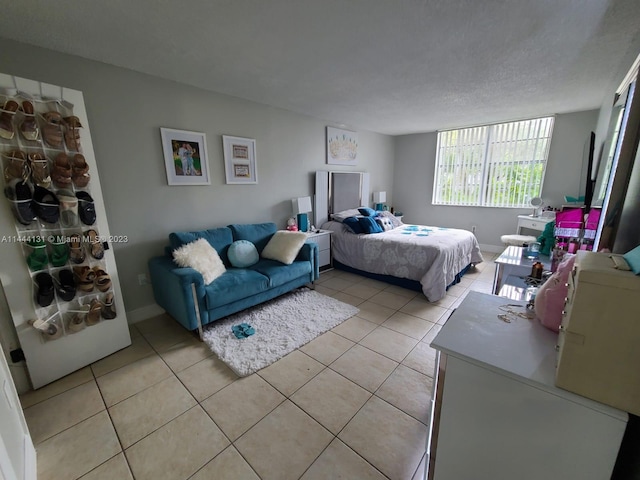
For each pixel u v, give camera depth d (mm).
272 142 3646
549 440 849
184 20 1683
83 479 1290
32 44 1953
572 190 4133
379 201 5492
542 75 2562
